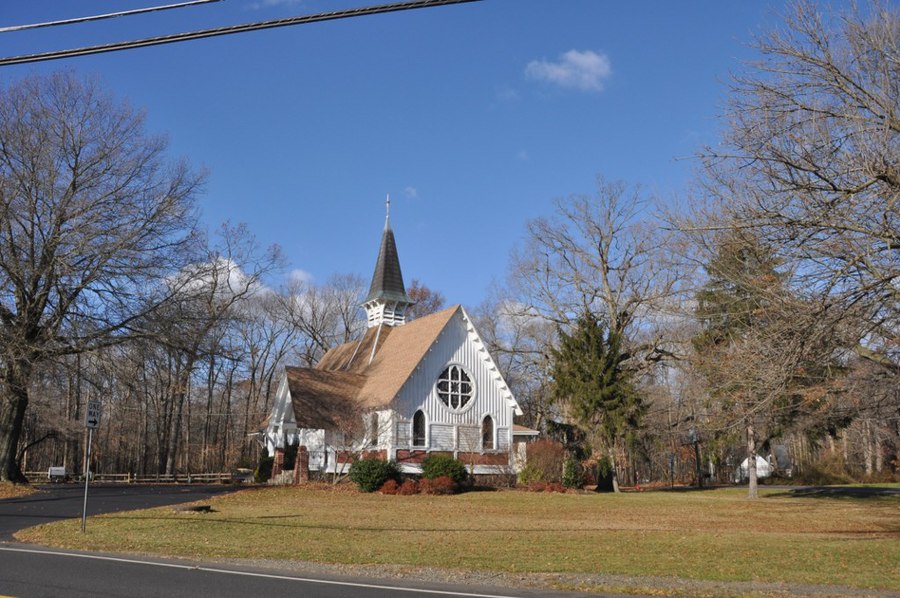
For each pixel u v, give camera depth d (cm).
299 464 3969
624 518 2769
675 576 1433
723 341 2206
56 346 3225
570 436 4988
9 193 3147
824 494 4250
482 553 1722
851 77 1400
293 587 1223
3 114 3194
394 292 5341
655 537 2091
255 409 7162
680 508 3241
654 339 4841
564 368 4650
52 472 4884
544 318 5472
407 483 3684
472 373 4484
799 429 3600
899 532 2266
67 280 3206
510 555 1695
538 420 6662
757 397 1485
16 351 3119
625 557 1681
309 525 2233
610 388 4403
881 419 2045
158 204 3431
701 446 6625
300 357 7638
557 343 5862
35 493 3147
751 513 3019
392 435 4072
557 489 4116
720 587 1317
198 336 3538
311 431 4328
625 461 4834
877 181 1270
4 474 3416
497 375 4550
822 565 1579
